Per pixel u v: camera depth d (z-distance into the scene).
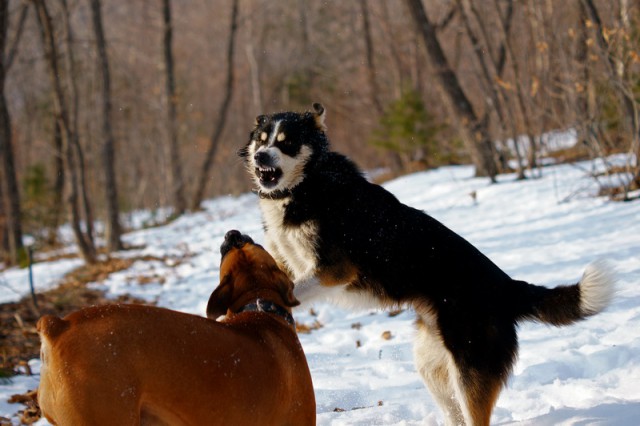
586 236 10.69
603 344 6.68
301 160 5.93
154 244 18.36
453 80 18.97
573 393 5.65
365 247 5.70
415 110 28.06
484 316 5.24
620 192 12.91
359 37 44.09
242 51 49.62
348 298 5.96
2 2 18.28
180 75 47.75
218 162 46.47
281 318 4.03
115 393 3.02
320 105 6.27
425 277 5.49
